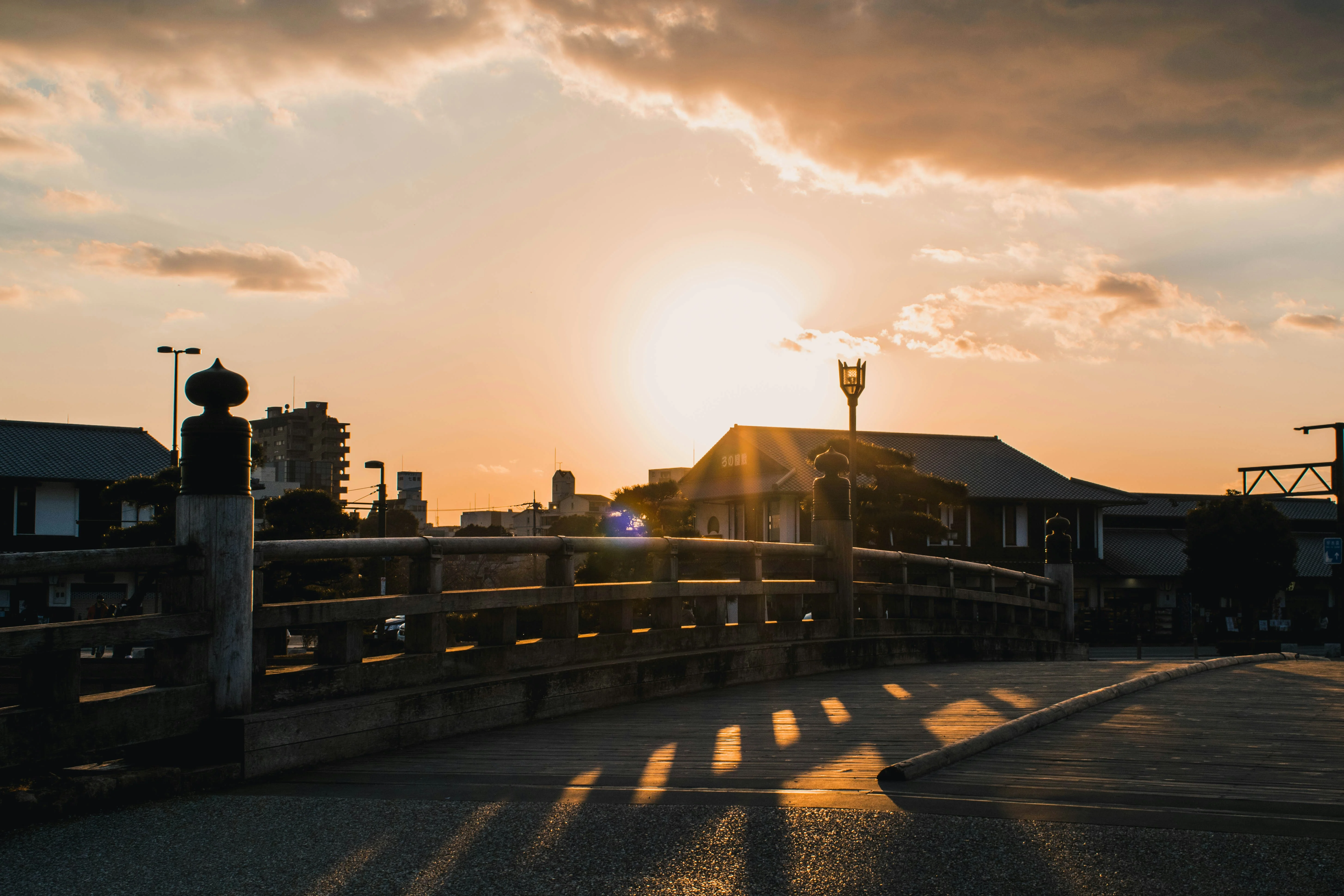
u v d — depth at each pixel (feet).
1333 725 18.33
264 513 76.59
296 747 16.21
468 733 19.74
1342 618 100.89
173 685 15.20
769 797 13.15
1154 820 11.39
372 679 18.20
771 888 9.76
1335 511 184.44
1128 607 152.15
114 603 108.78
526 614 55.93
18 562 13.20
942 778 13.87
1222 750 15.80
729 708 23.45
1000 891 9.40
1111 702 21.68
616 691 23.98
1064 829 11.11
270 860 11.28
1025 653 47.96
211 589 15.55
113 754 14.56
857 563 37.09
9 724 12.76
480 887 10.15
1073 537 149.89
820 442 147.74
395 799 13.99
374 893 10.11
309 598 67.05
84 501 119.34
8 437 121.19
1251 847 10.37
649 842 11.33
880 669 34.86
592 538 23.94
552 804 13.24
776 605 32.35
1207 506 140.46
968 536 145.79
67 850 11.82
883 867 10.18
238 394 15.99
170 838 12.25
